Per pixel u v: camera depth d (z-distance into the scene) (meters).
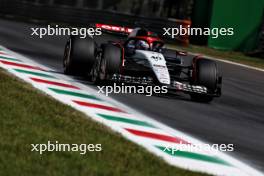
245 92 55.06
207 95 43.47
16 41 74.69
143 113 36.88
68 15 130.12
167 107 40.41
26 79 43.16
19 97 33.94
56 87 41.50
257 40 107.31
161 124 34.28
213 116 39.75
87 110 34.91
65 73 48.72
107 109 36.16
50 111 31.81
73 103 36.44
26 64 52.34
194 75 44.44
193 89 42.88
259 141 33.97
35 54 62.50
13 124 27.70
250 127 37.84
